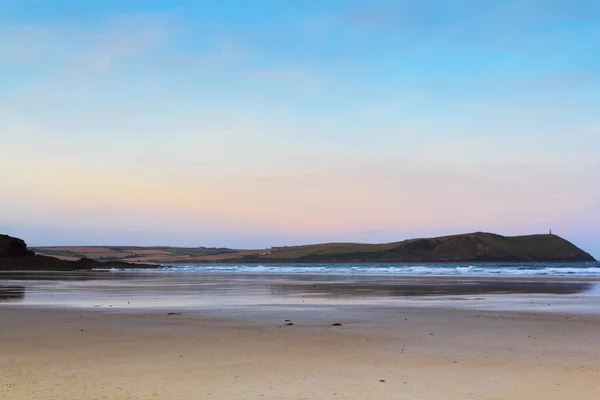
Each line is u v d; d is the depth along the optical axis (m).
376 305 23.56
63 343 12.83
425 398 7.96
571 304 24.05
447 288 37.31
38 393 8.17
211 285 42.62
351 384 8.82
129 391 8.32
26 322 16.91
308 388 8.55
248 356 11.25
